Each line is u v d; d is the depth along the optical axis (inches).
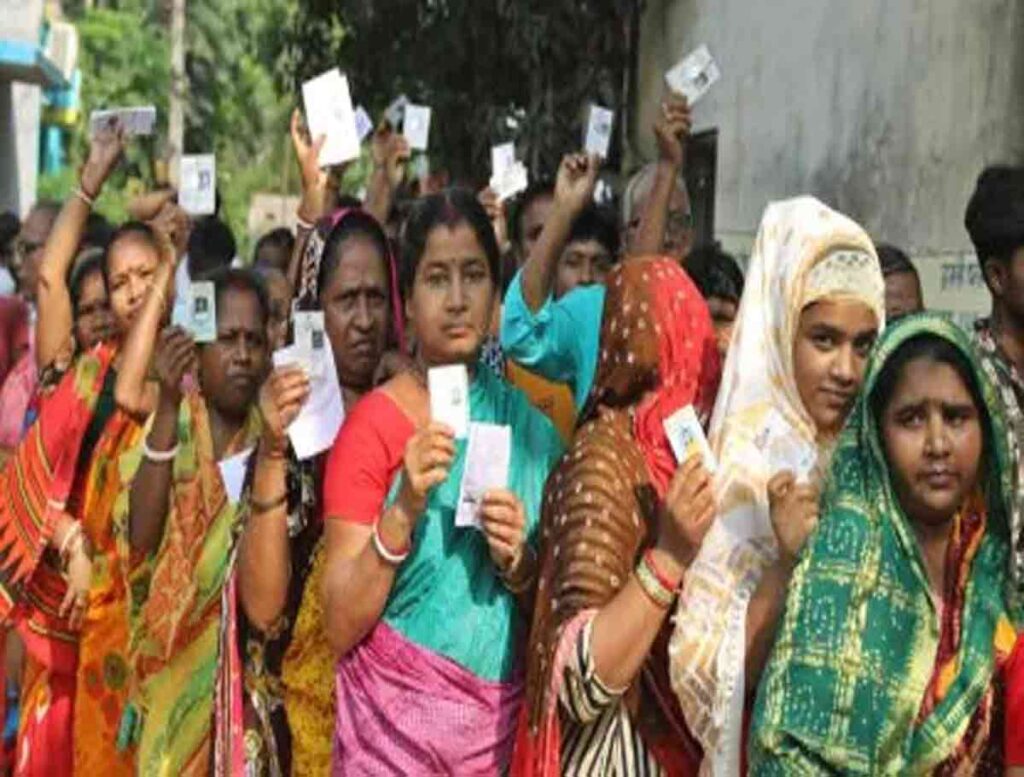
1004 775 141.3
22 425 293.6
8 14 838.5
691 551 145.9
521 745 156.0
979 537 143.1
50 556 248.7
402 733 162.4
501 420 169.3
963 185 311.4
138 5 1489.9
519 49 518.9
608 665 146.9
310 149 245.3
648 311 159.0
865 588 139.5
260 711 185.3
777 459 151.4
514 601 164.1
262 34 676.1
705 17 450.3
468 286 167.6
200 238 329.1
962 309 310.0
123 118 271.0
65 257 266.4
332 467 167.3
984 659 139.6
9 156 936.9
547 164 518.3
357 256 201.2
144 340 234.4
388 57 574.6
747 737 147.6
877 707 138.6
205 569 213.2
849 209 359.9
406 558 162.1
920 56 329.7
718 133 440.8
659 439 157.1
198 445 214.8
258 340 219.6
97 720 238.7
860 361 151.5
